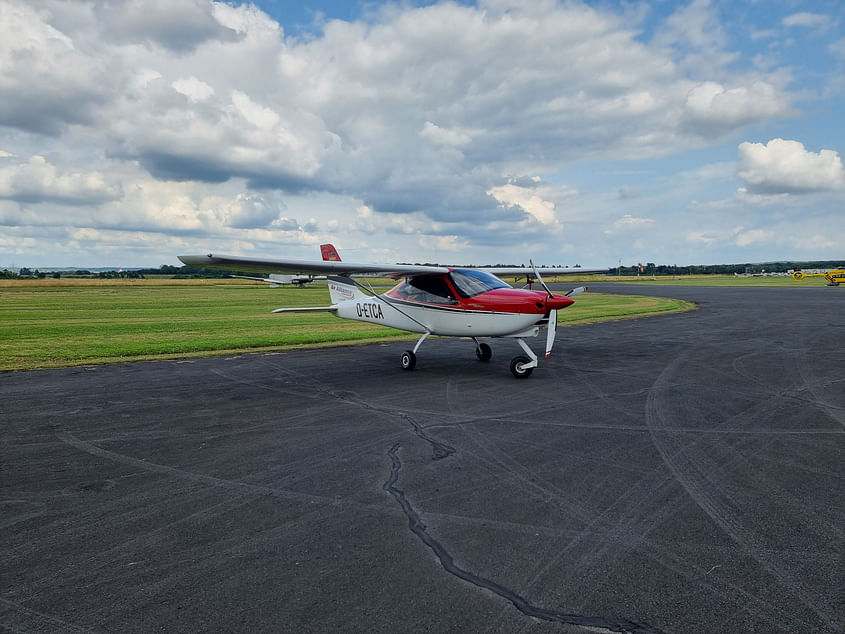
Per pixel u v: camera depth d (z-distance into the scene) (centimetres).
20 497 427
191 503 414
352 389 864
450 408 730
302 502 414
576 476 466
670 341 1461
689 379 928
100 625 264
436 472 479
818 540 346
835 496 418
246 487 446
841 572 308
